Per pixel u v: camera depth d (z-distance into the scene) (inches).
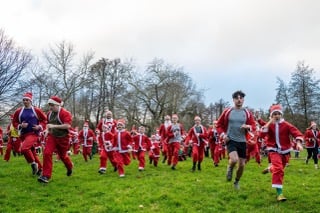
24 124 445.7
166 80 2225.6
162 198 362.0
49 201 348.8
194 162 578.2
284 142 364.2
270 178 490.3
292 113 1910.7
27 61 1578.5
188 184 428.5
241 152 384.2
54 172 526.6
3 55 1389.0
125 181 459.5
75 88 1959.9
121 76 2223.2
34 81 1600.6
